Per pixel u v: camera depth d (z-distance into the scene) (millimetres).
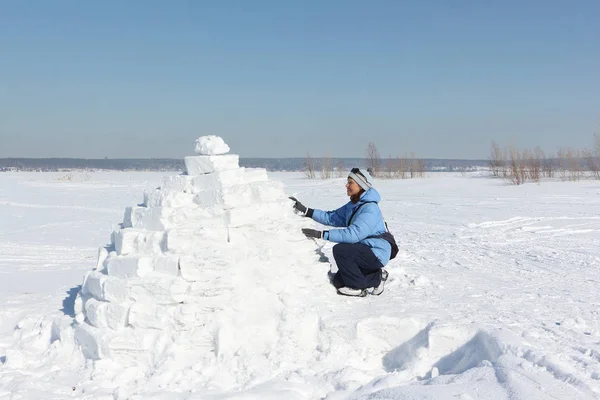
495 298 6664
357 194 6770
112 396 4395
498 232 13805
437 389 4102
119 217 18266
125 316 5062
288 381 4547
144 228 5770
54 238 13750
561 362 4367
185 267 5086
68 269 10000
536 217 16547
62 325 5652
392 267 8445
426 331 5262
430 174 48750
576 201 21391
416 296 6625
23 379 4781
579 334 5203
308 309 5562
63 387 4613
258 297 5500
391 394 4109
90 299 5480
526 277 8156
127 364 4938
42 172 60469
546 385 4031
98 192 28672
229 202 5652
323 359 5039
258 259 5719
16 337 6031
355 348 5309
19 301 7465
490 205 20203
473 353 4984
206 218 5680
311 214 6926
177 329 5023
